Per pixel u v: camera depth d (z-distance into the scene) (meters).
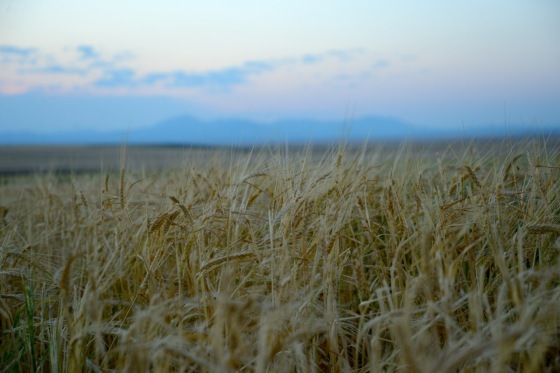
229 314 1.89
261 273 2.88
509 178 3.44
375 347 2.18
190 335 2.21
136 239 3.04
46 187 5.35
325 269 2.61
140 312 2.26
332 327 2.45
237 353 1.86
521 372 2.25
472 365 2.09
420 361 1.88
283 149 3.84
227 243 2.94
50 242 4.12
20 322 3.13
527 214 3.02
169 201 3.46
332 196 3.23
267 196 4.04
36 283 3.35
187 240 2.90
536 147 3.56
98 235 3.38
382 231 3.59
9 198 5.82
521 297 2.07
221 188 3.73
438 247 2.60
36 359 2.86
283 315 2.27
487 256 2.88
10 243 3.60
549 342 2.10
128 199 3.50
